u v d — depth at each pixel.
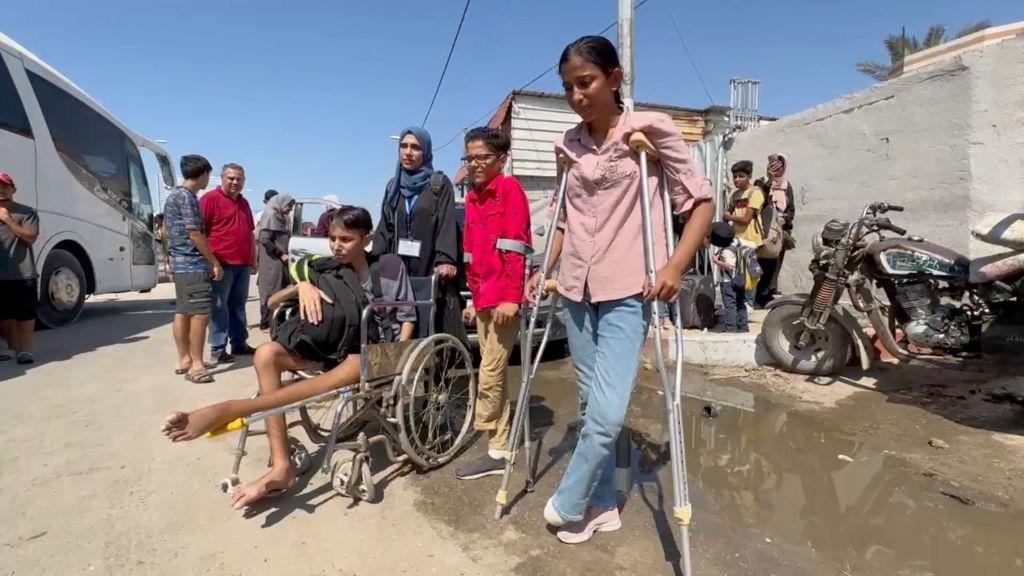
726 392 4.53
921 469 3.21
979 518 2.72
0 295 5.33
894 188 6.00
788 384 4.68
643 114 2.23
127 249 8.69
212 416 2.32
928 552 2.46
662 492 2.98
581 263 2.36
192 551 2.44
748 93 8.86
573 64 2.20
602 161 2.28
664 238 2.28
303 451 3.13
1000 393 4.32
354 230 3.04
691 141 14.12
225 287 5.44
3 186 5.28
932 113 5.61
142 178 9.18
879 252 4.25
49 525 2.62
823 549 2.48
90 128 8.02
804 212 7.09
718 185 8.27
